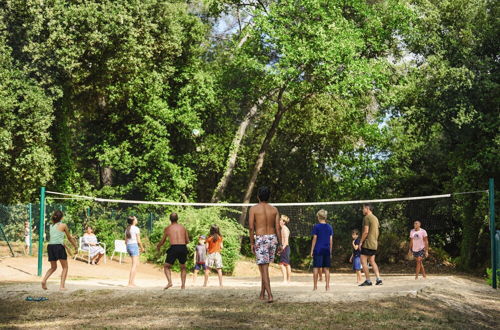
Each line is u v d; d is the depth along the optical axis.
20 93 24.52
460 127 25.88
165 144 31.41
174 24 30.03
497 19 26.78
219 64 35.41
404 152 35.84
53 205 25.09
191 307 10.59
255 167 31.66
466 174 27.78
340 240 35.12
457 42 27.70
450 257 34.44
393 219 35.00
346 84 26.58
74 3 26.34
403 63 30.69
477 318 10.77
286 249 16.23
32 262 20.27
